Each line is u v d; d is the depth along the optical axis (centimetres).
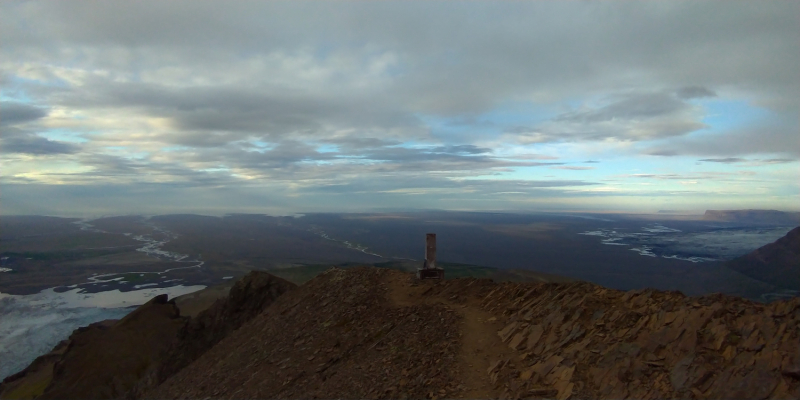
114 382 3675
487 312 1641
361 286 2198
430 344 1445
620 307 1304
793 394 760
